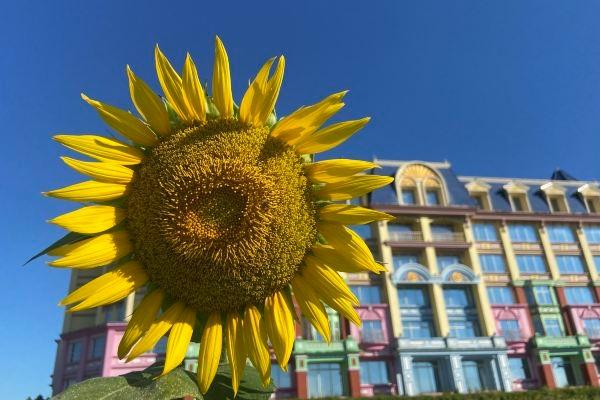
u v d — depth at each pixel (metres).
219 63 2.76
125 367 33.66
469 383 37.00
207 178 2.71
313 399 33.28
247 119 2.84
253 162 2.76
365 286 38.88
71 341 36.56
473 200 43.12
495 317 39.78
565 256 43.44
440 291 38.88
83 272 34.84
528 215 43.62
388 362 36.78
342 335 36.69
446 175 44.69
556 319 40.31
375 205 40.69
